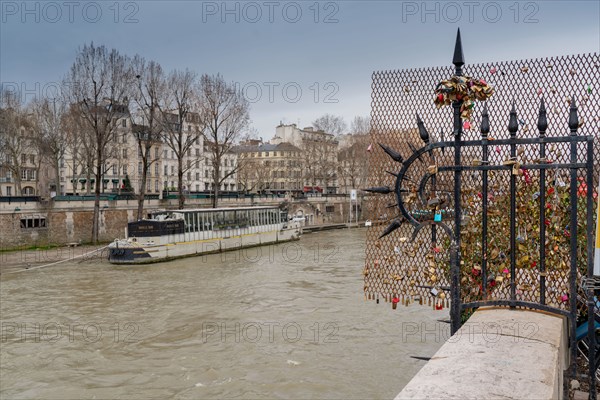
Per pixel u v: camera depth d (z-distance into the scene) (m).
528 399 3.35
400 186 5.66
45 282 29.31
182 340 18.08
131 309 22.75
